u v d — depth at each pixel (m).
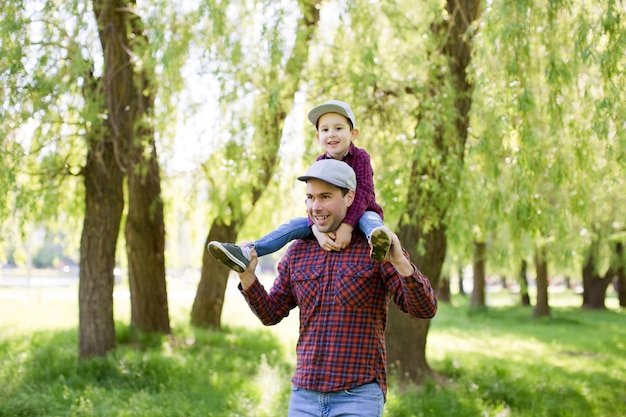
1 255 10.66
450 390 7.27
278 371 8.05
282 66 6.63
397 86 6.93
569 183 7.12
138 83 7.35
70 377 7.11
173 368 7.66
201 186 8.87
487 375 8.19
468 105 7.35
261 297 2.93
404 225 7.72
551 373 8.89
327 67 7.13
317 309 2.80
